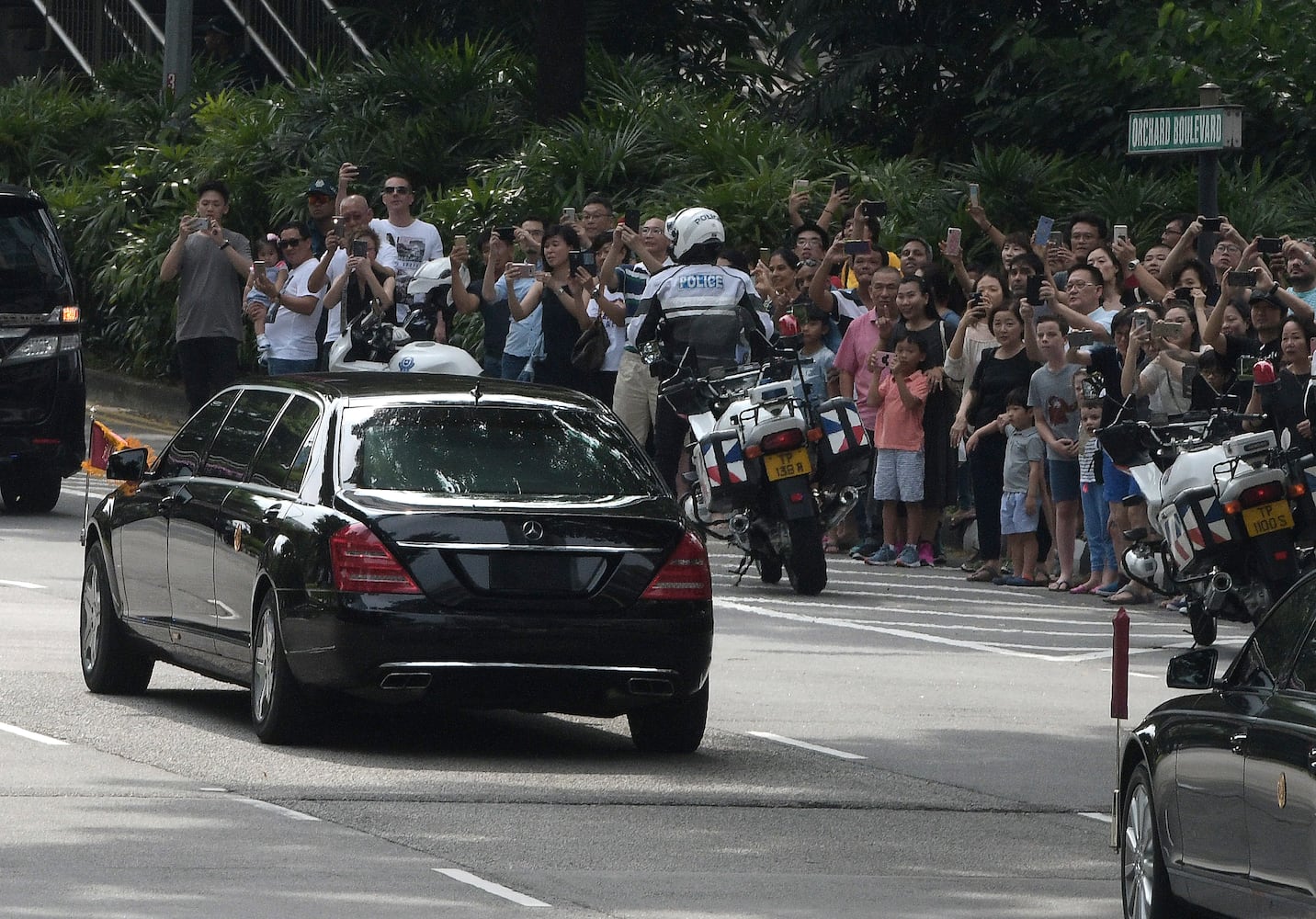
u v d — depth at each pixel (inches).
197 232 3179.1
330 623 1441.9
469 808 1327.5
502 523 1459.2
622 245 2842.0
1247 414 2086.6
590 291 2859.3
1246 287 2250.2
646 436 2903.5
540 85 4089.6
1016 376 2544.3
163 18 5428.2
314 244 3238.2
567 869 1178.0
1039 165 3494.1
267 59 5059.1
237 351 3206.2
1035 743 1605.6
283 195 4072.3
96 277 4360.2
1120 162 3671.3
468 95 4207.7
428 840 1234.0
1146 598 2411.4
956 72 4047.7
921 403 2672.2
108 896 1077.1
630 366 2881.4
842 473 2452.0
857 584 2532.0
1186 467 1996.8
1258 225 3221.0
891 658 1998.0
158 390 4254.4
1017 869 1228.5
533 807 1338.6
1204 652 1074.1
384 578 1440.7
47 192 4564.5
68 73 5482.3
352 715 1667.1
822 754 1547.7
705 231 2583.7
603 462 1549.0
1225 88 3526.1
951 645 2085.4
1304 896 916.6
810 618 2235.5
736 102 4222.4
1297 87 3516.2
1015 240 2650.1
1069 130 3754.9
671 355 2576.3
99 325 4527.6
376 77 4269.2
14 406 2935.5
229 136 4301.2
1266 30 3560.5
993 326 2578.7
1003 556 2706.7
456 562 1449.3
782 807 1370.6
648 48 4662.9
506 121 4160.9
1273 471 1941.4
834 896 1143.6
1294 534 1978.3
